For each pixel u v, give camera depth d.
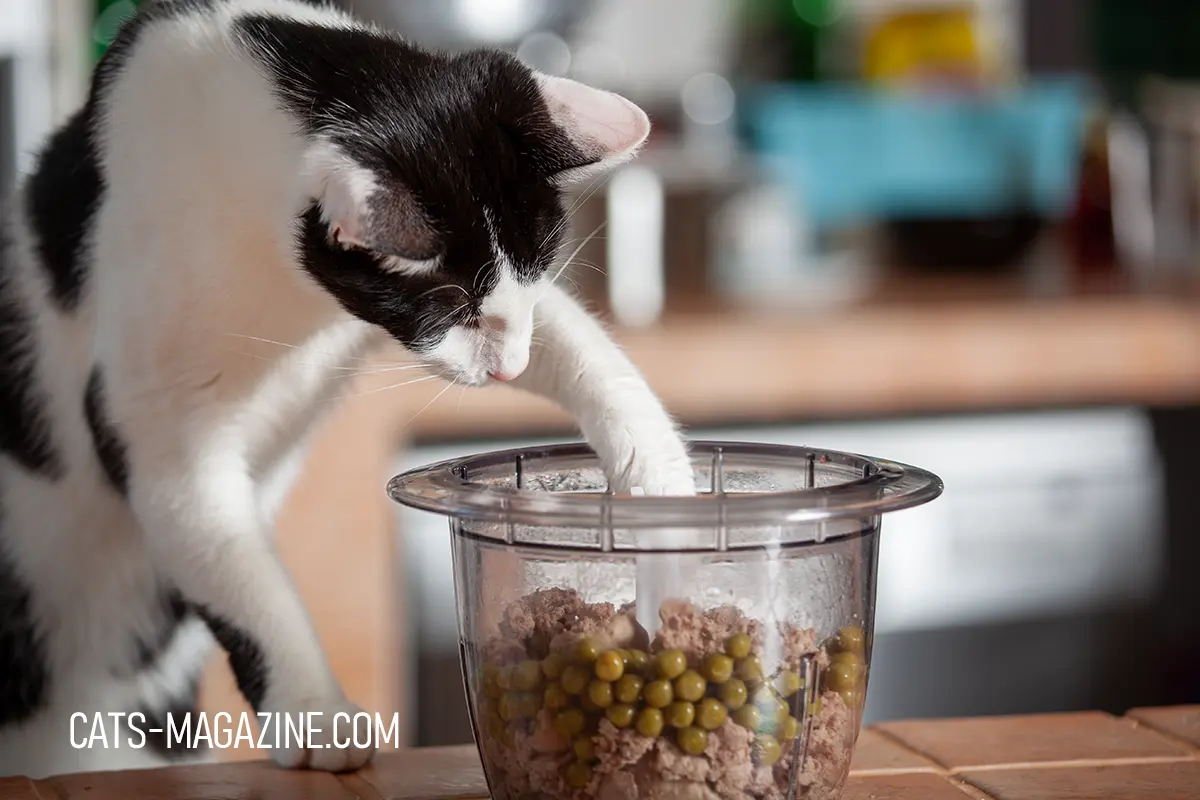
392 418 1.82
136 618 1.40
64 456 1.33
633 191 2.24
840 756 1.00
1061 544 2.20
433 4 2.05
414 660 2.03
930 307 2.17
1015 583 2.18
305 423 1.33
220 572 1.20
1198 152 2.75
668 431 1.20
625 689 0.96
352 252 1.17
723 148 2.59
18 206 1.32
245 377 1.23
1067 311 2.14
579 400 1.22
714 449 1.08
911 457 2.13
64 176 1.27
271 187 1.18
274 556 1.22
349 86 1.20
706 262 2.44
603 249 2.21
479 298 1.21
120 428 1.22
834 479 1.04
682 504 0.95
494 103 1.22
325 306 1.24
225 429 1.23
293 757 1.11
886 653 2.15
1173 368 2.16
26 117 1.71
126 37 1.25
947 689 2.18
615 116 1.23
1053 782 1.07
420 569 2.02
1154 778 1.07
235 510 1.22
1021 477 2.17
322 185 1.13
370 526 1.82
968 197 2.67
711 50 2.95
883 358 2.07
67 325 1.29
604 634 0.97
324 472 1.80
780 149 2.56
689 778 0.97
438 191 1.18
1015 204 2.70
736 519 0.95
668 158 2.40
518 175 1.22
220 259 1.20
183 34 1.23
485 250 1.20
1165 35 2.97
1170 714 1.16
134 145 1.21
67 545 1.36
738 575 0.97
